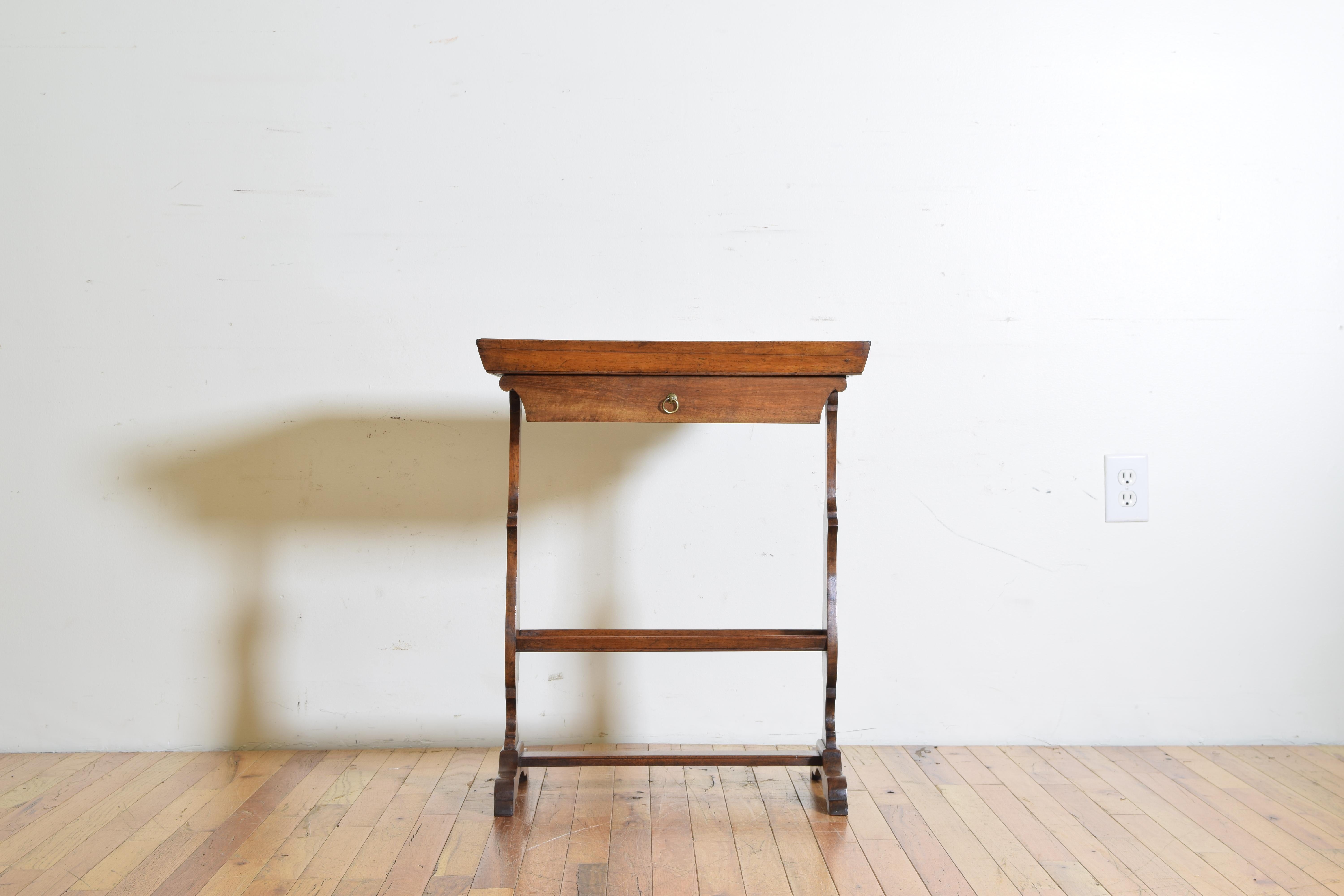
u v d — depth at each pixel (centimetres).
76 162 205
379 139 207
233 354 207
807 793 180
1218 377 210
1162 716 211
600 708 210
